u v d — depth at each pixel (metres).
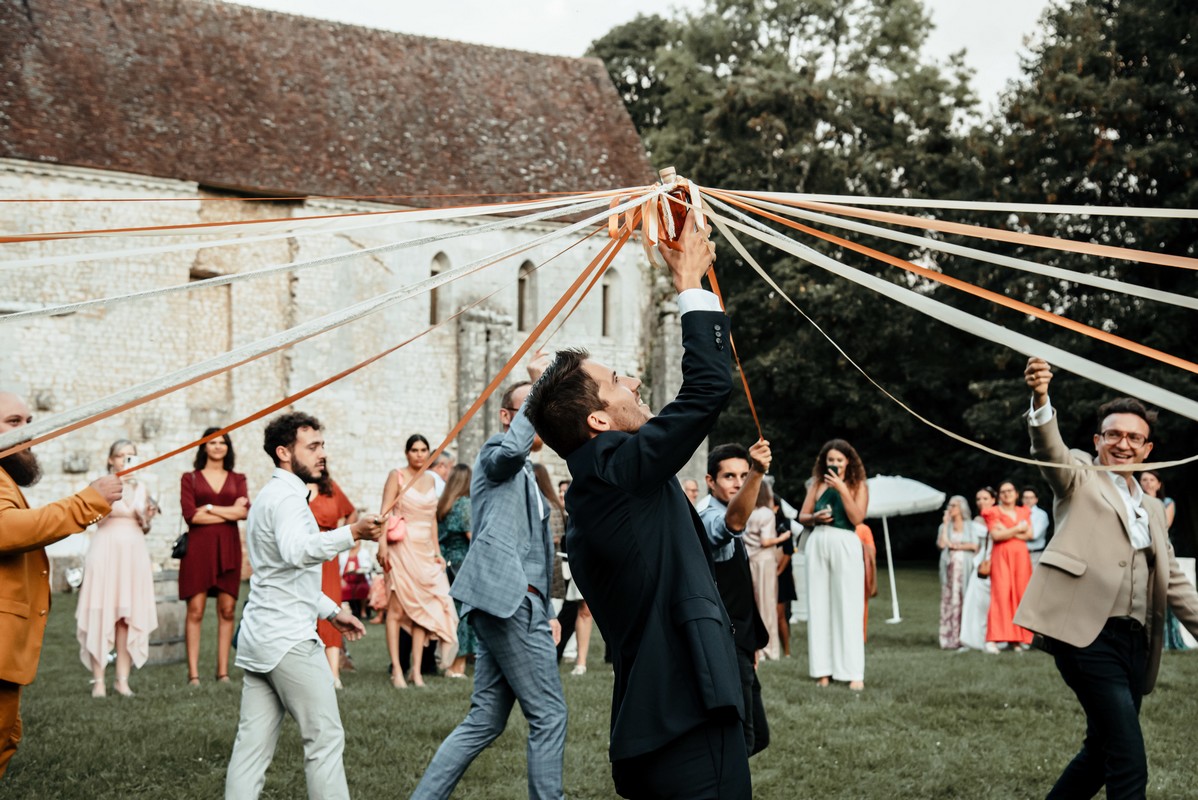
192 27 30.30
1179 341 25.69
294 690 4.47
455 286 30.31
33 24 28.44
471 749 4.72
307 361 29.19
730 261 31.75
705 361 3.01
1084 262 26.11
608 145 32.78
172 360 27.86
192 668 9.44
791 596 12.26
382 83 31.52
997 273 27.22
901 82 33.12
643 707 2.89
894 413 31.72
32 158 26.02
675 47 37.00
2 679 4.25
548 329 30.97
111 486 4.33
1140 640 4.74
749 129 33.03
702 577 3.04
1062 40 28.16
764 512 11.87
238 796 4.45
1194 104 25.12
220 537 9.55
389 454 29.91
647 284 32.56
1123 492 4.91
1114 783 4.48
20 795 5.53
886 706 8.12
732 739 2.92
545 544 4.89
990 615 12.54
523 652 4.70
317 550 4.40
